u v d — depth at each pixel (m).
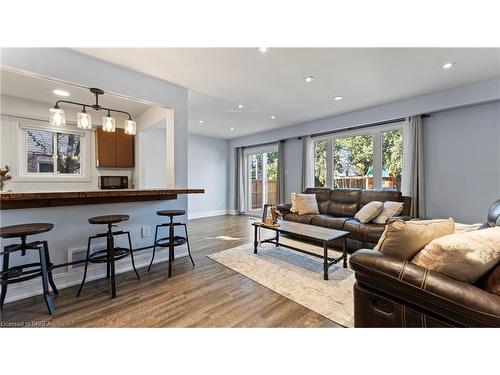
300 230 2.86
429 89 3.26
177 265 2.80
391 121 4.01
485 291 0.97
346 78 2.91
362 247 3.13
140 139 4.69
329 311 1.79
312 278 2.40
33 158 3.96
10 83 2.90
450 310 0.98
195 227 5.14
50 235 2.16
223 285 2.25
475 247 1.04
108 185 4.62
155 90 2.86
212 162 6.96
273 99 3.68
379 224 3.15
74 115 4.04
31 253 2.07
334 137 4.91
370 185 4.45
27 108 3.58
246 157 7.24
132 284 2.29
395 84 3.10
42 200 2.09
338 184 4.95
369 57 2.40
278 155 5.88
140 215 2.81
